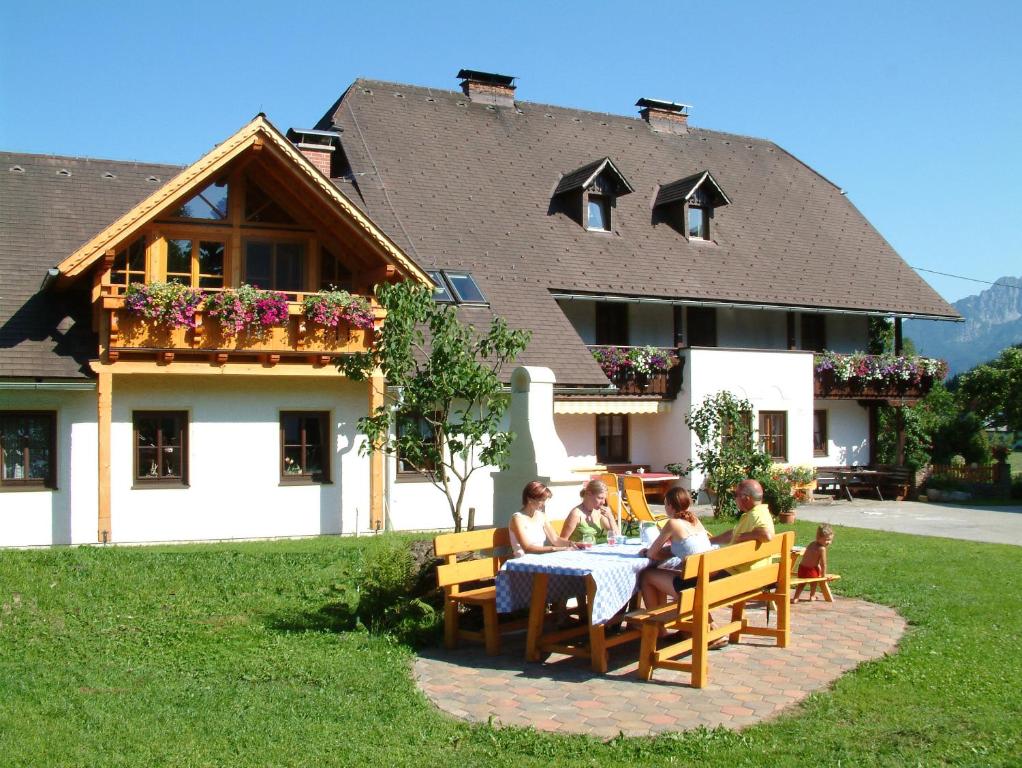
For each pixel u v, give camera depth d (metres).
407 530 21.69
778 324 31.48
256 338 19.42
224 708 7.79
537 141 31.61
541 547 10.19
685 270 29.08
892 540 19.36
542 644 9.47
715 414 24.91
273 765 6.55
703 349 27.52
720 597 9.03
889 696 8.09
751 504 10.34
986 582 13.97
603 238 28.84
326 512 21.03
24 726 7.30
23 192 21.84
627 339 28.73
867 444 33.03
